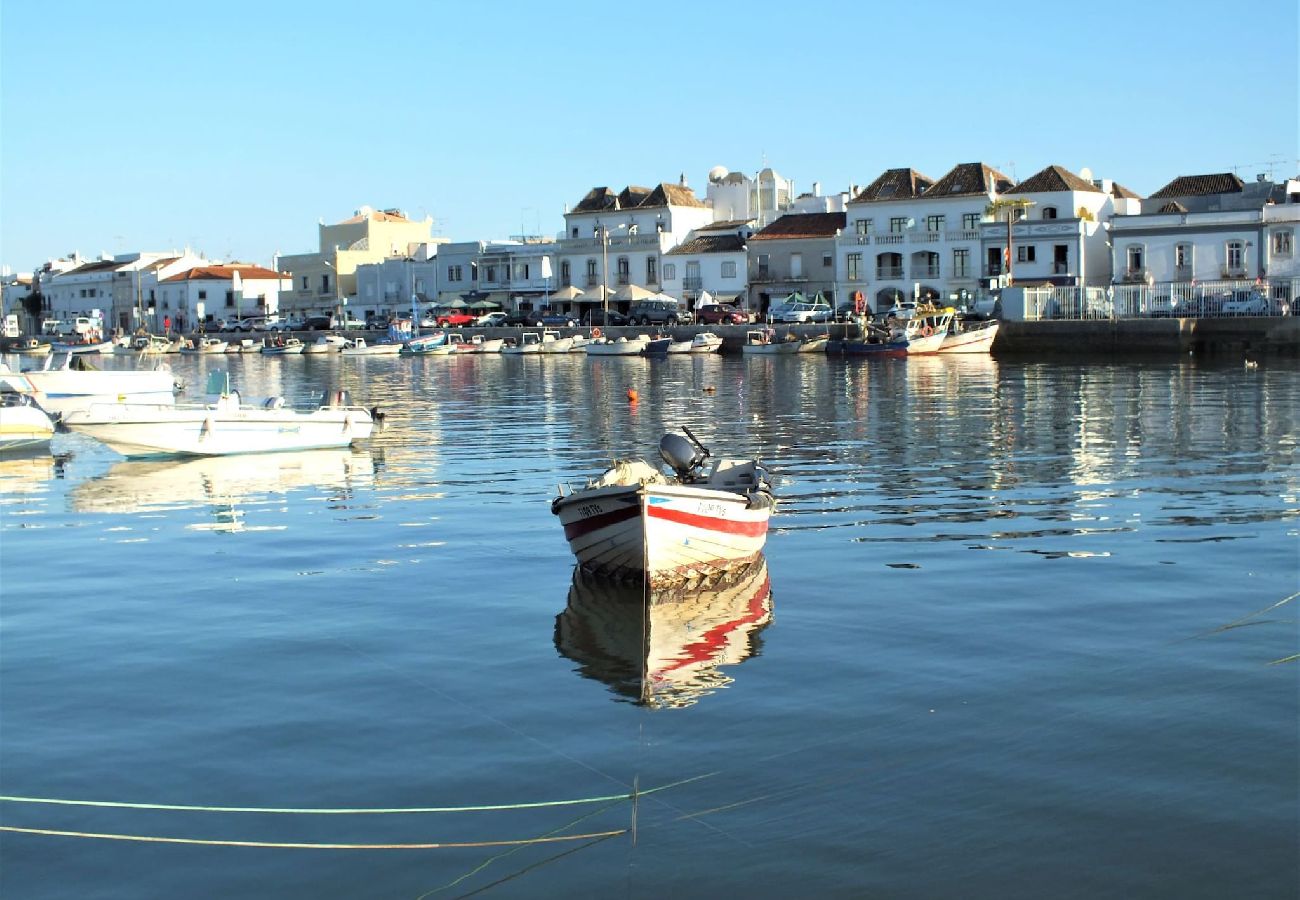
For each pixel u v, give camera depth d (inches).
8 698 555.2
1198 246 3420.3
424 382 2775.6
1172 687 546.3
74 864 408.2
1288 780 449.7
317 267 5762.8
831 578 750.5
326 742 501.4
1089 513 946.1
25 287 7514.8
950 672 572.1
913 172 4104.3
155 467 1299.2
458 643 632.4
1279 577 733.3
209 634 653.3
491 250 4931.1
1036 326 3097.9
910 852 405.1
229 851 415.2
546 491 1106.7
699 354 3609.7
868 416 1745.8
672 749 488.4
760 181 4763.8
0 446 1427.2
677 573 726.5
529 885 390.6
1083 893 379.9
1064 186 3791.8
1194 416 1621.6
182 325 6053.2
